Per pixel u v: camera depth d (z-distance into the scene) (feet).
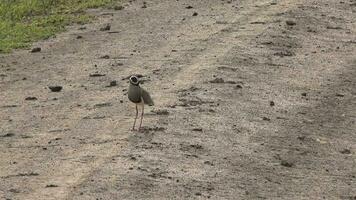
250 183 46.11
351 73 70.79
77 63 72.33
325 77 69.10
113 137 51.39
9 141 51.88
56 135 52.65
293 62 72.38
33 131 53.83
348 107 62.08
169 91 61.52
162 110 56.44
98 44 78.95
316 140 54.60
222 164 48.39
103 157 47.75
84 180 44.24
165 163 47.37
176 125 53.83
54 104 60.13
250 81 65.67
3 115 57.93
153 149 49.32
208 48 74.69
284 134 55.01
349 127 57.82
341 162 51.21
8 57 76.02
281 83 66.23
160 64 69.87
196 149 50.21
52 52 77.20
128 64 70.64
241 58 71.61
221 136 52.95
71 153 48.83
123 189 43.19
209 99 59.98
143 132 52.11
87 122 55.06
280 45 76.84
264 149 51.85
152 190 43.42
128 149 48.98
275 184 46.50
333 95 64.64
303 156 51.52
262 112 58.80
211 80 64.49
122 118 55.31
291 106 61.00
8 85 66.54
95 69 69.67
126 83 64.75
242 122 56.08
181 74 66.39
